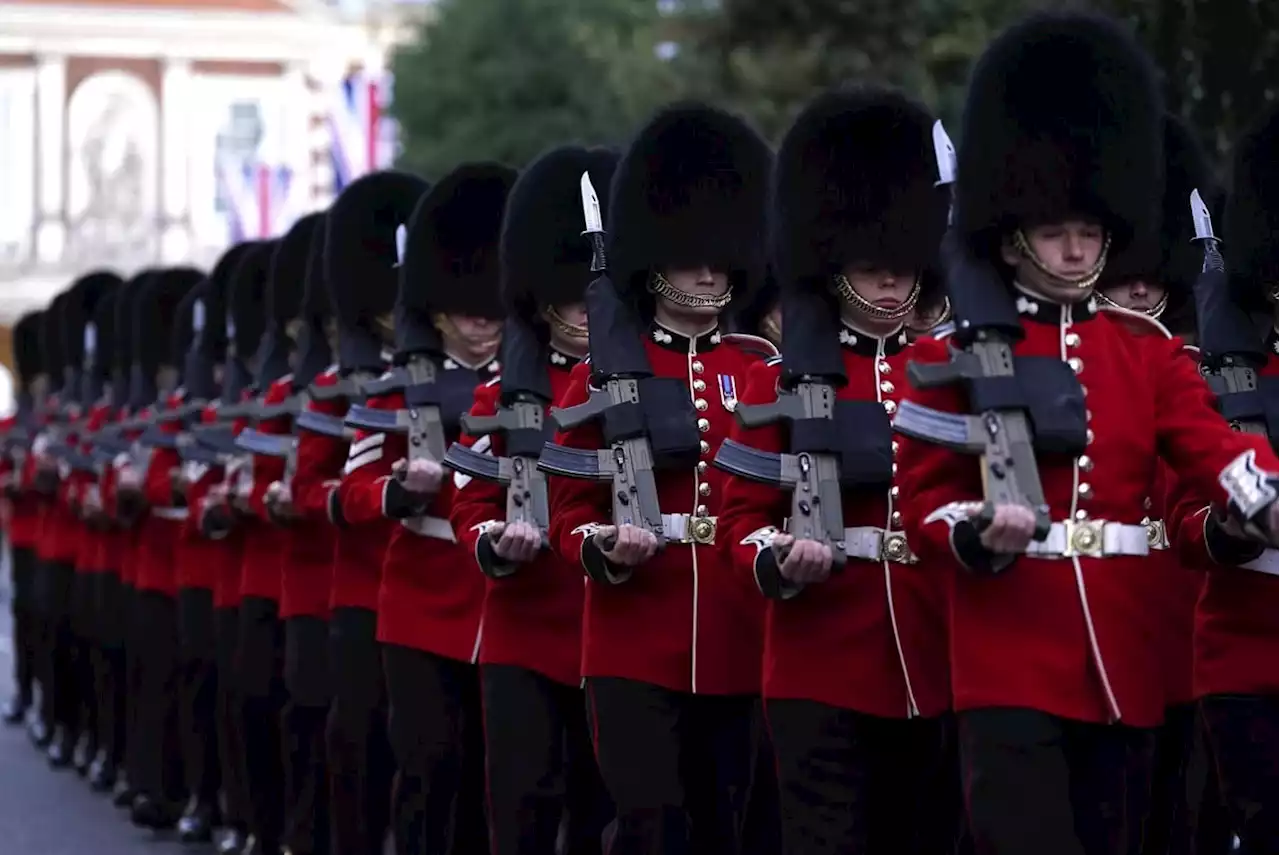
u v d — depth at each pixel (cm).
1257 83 2772
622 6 8312
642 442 1602
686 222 1648
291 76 13975
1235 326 1636
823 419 1492
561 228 1828
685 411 1614
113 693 3127
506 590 1773
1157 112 1429
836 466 1487
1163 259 1838
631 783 1587
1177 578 1566
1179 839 1761
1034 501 1330
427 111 8288
